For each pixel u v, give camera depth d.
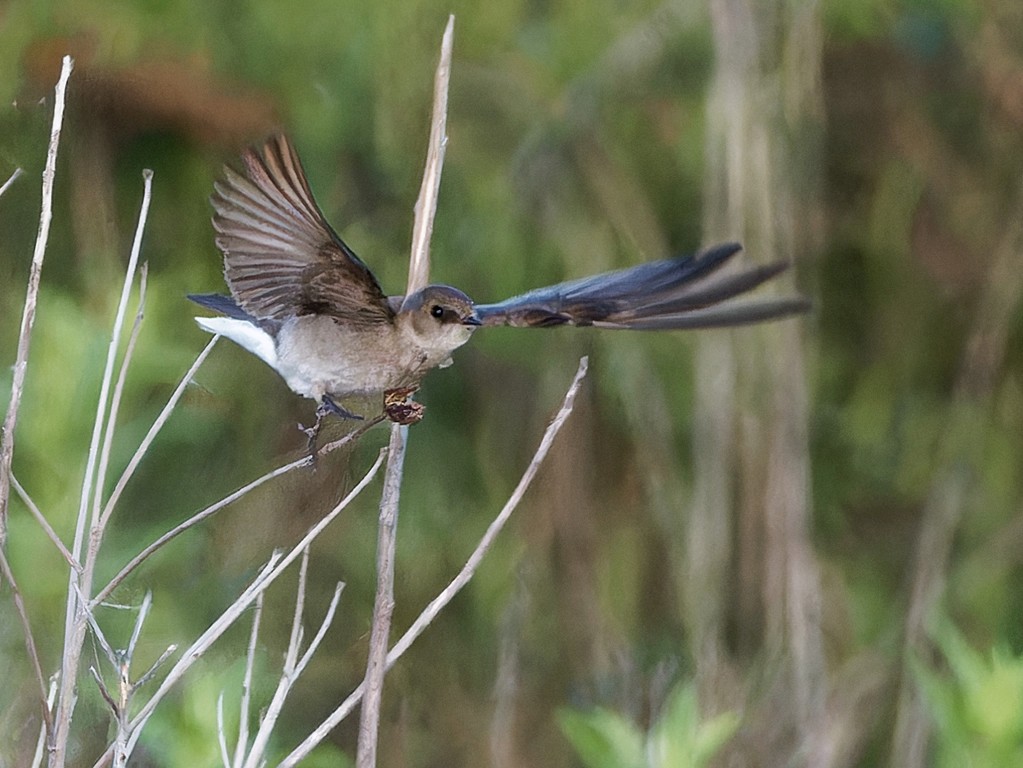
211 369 10.67
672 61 13.10
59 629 7.95
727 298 6.75
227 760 6.13
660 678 11.53
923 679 7.97
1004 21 13.82
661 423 12.89
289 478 8.50
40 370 8.30
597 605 12.69
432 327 6.69
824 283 14.18
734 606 12.34
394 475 6.67
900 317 14.21
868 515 14.07
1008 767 7.55
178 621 8.68
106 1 11.61
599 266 12.87
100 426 6.23
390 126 12.33
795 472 12.02
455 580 6.41
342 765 8.06
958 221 14.13
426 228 7.20
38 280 6.17
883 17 13.66
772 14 12.43
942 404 14.25
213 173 11.69
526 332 12.97
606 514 13.03
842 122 14.03
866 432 14.04
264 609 10.70
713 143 12.24
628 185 13.05
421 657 12.27
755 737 11.48
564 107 12.98
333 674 11.12
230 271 6.15
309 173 12.27
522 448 13.09
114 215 11.23
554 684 12.55
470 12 12.62
